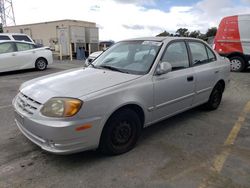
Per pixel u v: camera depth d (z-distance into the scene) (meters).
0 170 3.12
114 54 4.45
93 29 23.05
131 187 2.83
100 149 3.36
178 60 4.33
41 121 2.98
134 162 3.33
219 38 11.27
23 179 2.96
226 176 3.05
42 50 11.66
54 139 2.93
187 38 4.70
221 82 5.54
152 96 3.74
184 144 3.88
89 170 3.14
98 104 3.08
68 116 2.92
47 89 3.30
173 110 4.26
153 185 2.87
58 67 13.04
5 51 10.39
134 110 3.63
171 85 4.04
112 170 3.15
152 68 3.81
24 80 9.06
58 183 2.89
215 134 4.28
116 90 3.27
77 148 3.03
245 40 10.69
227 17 11.04
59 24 24.83
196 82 4.61
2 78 9.49
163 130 4.41
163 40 4.26
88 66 4.43
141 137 4.11
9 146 3.73
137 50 4.23
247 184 2.90
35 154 3.51
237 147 3.82
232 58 11.19
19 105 3.46
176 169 3.19
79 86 3.27
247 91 7.48
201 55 4.98
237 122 4.86
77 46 21.91
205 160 3.41
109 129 3.28
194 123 4.77
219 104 5.76
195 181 2.95
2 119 4.86
